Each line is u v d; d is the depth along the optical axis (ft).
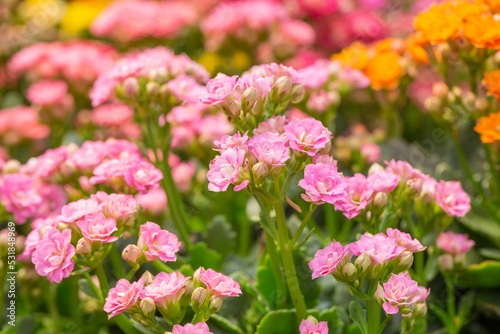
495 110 1.70
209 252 1.71
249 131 1.53
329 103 1.89
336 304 1.70
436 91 1.77
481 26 1.62
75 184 1.71
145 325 1.41
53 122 2.38
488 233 1.83
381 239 1.41
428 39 1.68
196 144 1.94
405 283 1.40
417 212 1.62
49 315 1.95
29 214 1.69
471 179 1.79
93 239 1.44
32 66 2.46
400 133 2.50
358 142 1.96
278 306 1.60
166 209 1.89
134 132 2.15
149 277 1.43
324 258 1.41
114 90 1.70
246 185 1.40
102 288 1.51
